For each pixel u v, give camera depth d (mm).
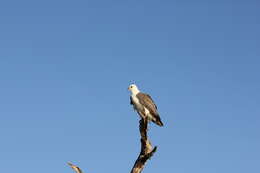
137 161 12977
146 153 12938
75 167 12422
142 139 12914
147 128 12867
